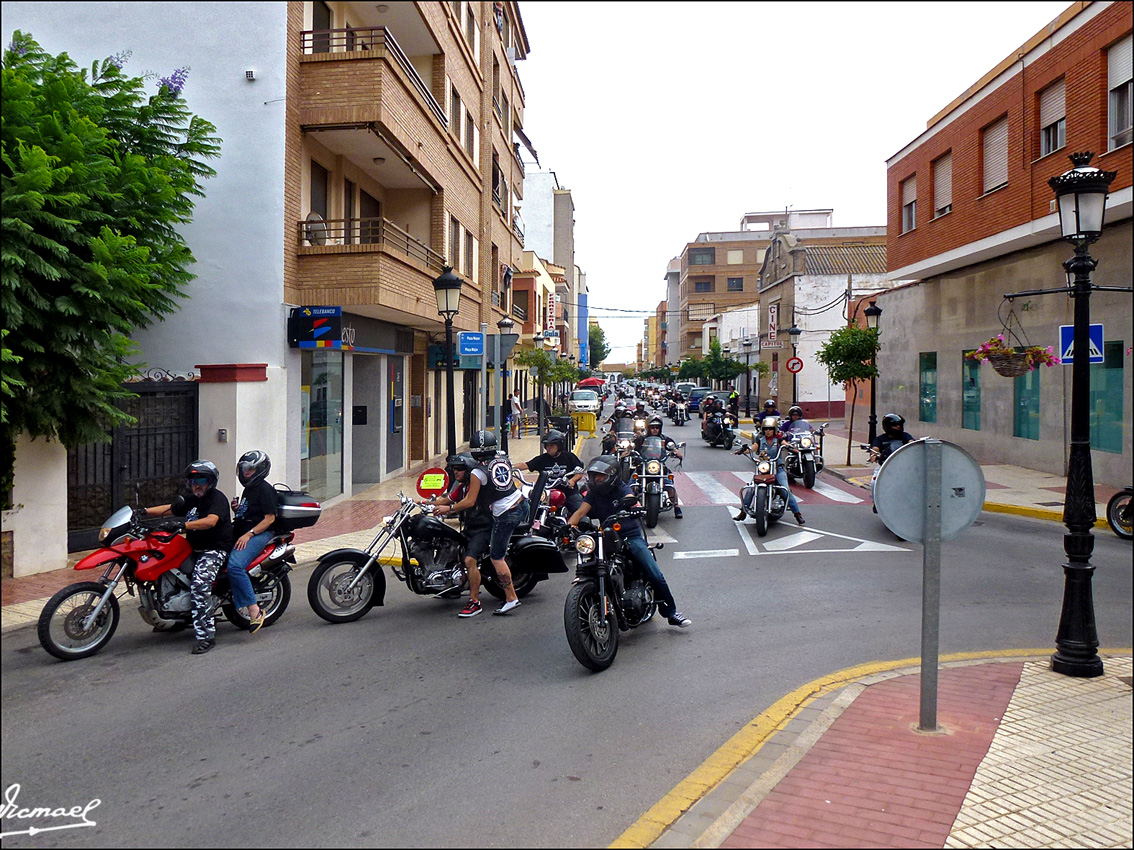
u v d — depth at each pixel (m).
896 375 25.16
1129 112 13.62
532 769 4.50
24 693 5.77
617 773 4.44
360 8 15.77
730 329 63.38
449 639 7.12
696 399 51.03
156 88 12.02
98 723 5.21
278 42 12.79
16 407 8.22
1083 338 5.99
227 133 12.87
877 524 12.77
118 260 8.41
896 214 23.02
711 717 5.23
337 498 15.40
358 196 16.34
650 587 7.20
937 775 4.14
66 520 9.56
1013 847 3.47
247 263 12.91
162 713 5.39
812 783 4.07
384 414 18.14
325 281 13.41
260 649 6.84
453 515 8.07
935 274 21.94
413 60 18.72
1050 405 17.05
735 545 11.21
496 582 8.27
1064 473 16.59
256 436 12.15
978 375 20.09
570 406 38.69
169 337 12.99
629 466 12.57
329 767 4.55
